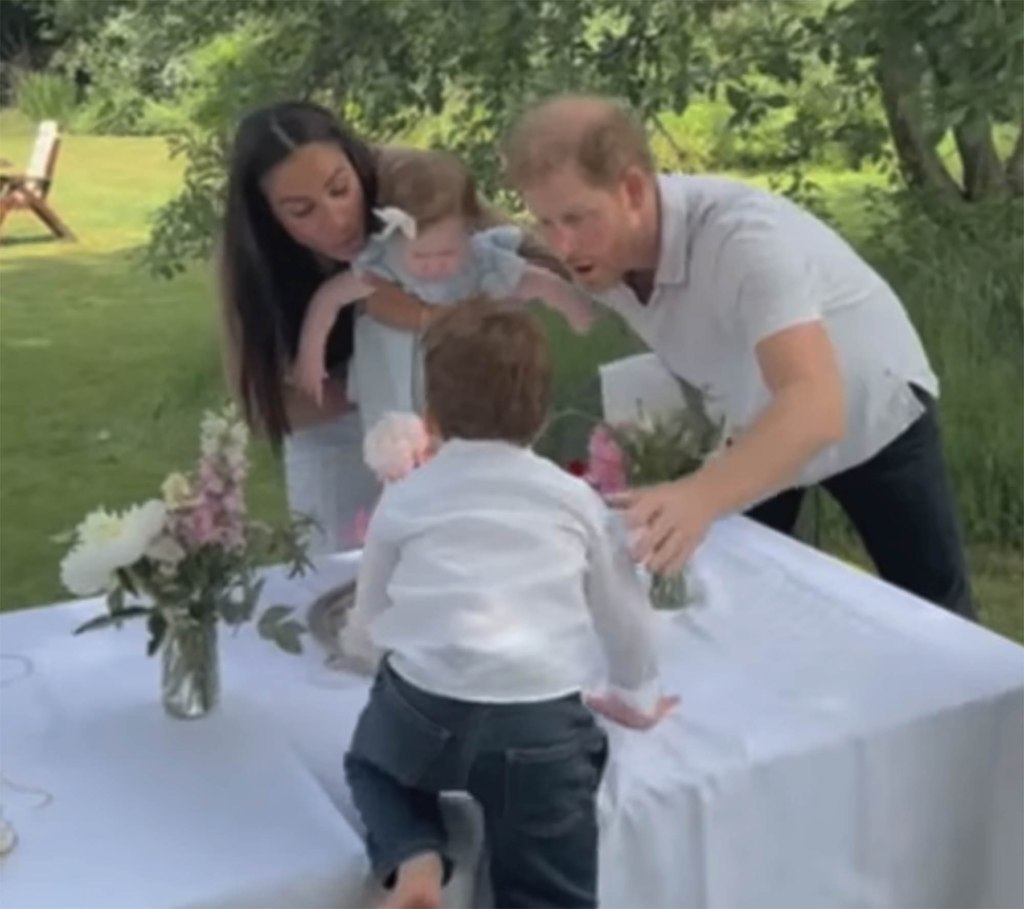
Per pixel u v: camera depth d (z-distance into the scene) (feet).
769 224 6.58
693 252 6.72
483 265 8.23
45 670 6.38
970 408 13.76
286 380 8.56
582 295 8.30
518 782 5.10
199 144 16.89
